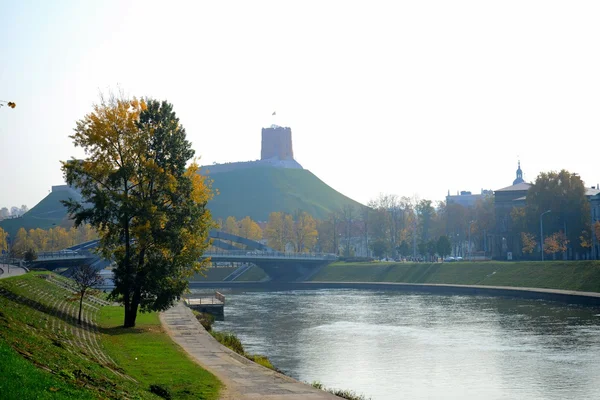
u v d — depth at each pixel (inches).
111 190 2486.5
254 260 7455.7
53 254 5871.1
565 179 6378.0
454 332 3270.2
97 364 1494.8
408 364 2470.5
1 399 899.4
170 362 1803.6
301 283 7421.3
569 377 2192.4
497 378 2206.0
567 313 3853.3
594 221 6929.1
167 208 2544.3
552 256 6909.5
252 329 3503.9
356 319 3922.2
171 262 2541.8
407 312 4242.1
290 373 2317.9
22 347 1266.0
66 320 2324.1
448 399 1939.0
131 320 2593.5
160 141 2532.0
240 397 1386.6
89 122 2463.1
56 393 991.0
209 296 5625.0
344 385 2119.8
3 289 2322.8
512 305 4441.4
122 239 2588.6
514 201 7810.0
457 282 6067.9
